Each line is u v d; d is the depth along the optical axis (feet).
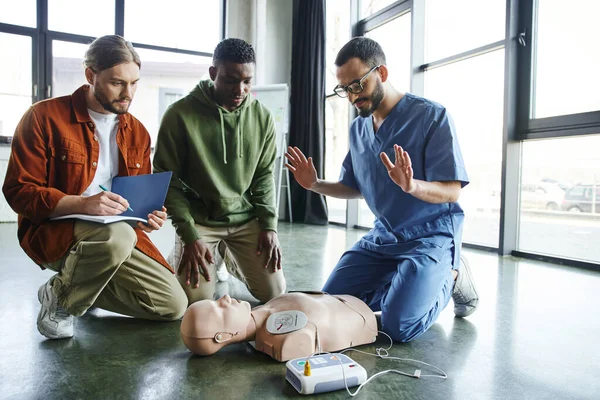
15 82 15.53
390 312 4.32
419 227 4.83
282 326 3.85
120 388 3.27
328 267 8.26
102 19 16.74
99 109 4.50
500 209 10.05
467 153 11.59
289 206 16.99
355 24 15.25
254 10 18.45
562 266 8.73
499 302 6.05
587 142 8.82
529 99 9.73
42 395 3.14
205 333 3.72
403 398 3.23
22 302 5.51
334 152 17.24
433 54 12.39
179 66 18.39
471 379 3.59
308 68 16.65
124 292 4.69
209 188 5.50
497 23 10.45
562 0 9.15
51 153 4.29
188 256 5.11
